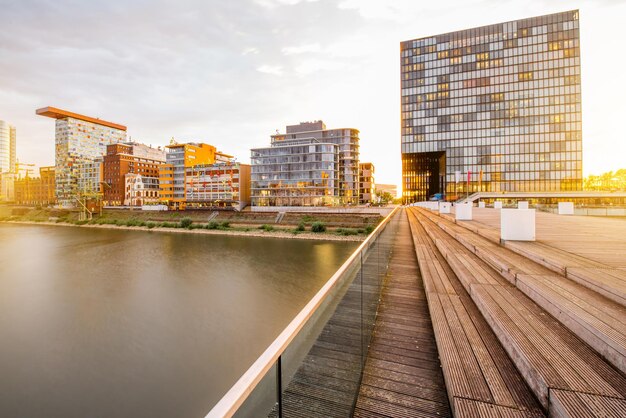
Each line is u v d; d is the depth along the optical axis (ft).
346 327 8.99
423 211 105.50
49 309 79.92
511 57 258.57
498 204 102.99
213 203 295.28
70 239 197.88
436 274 20.70
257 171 278.05
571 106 243.19
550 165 247.91
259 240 182.70
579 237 25.58
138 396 45.88
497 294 14.29
